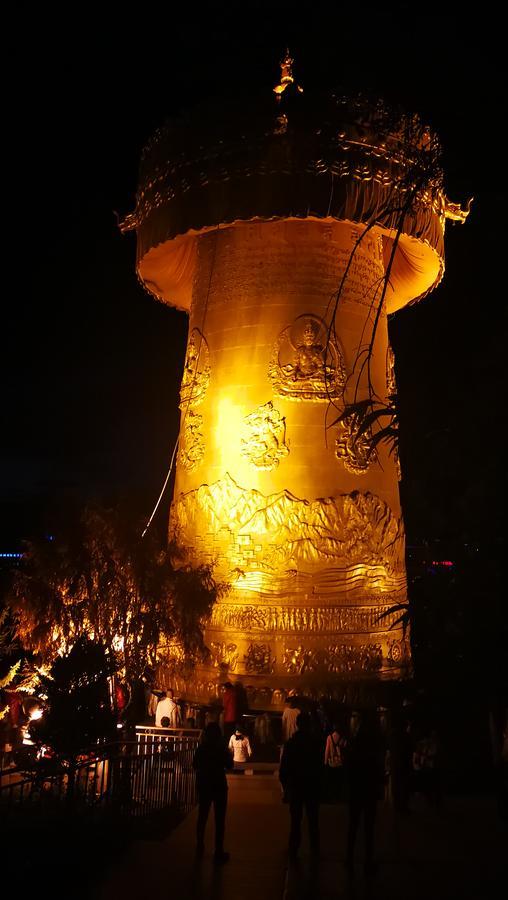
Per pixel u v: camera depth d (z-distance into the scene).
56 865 8.38
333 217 19.97
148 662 17.53
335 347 20.81
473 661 3.66
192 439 21.84
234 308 21.81
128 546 16.94
